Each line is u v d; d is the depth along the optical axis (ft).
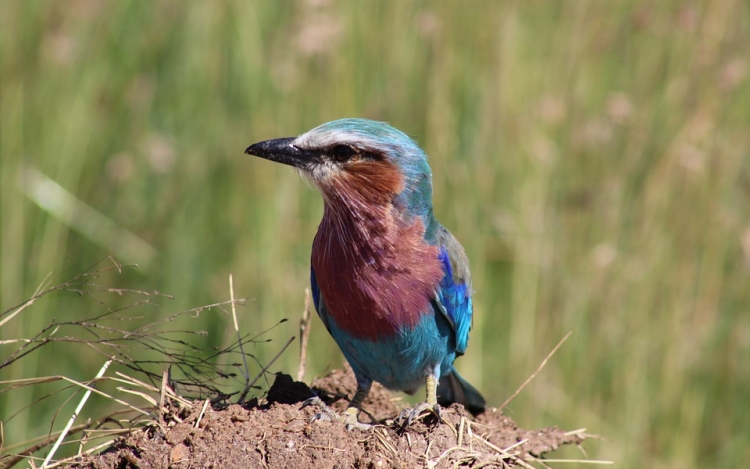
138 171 44.78
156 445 23.66
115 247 43.14
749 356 42.65
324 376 31.91
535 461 27.45
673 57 44.47
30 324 39.83
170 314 41.86
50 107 44.09
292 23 42.98
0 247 40.73
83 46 45.06
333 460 23.62
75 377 39.83
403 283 27.32
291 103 42.91
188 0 45.85
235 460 23.35
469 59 44.09
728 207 44.11
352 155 27.17
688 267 43.09
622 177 43.86
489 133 43.62
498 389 41.32
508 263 43.32
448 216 42.57
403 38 43.65
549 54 45.37
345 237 27.32
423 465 24.11
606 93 45.55
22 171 42.42
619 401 41.19
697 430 41.52
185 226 43.50
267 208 42.19
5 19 44.06
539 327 41.96
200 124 44.96
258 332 40.27
